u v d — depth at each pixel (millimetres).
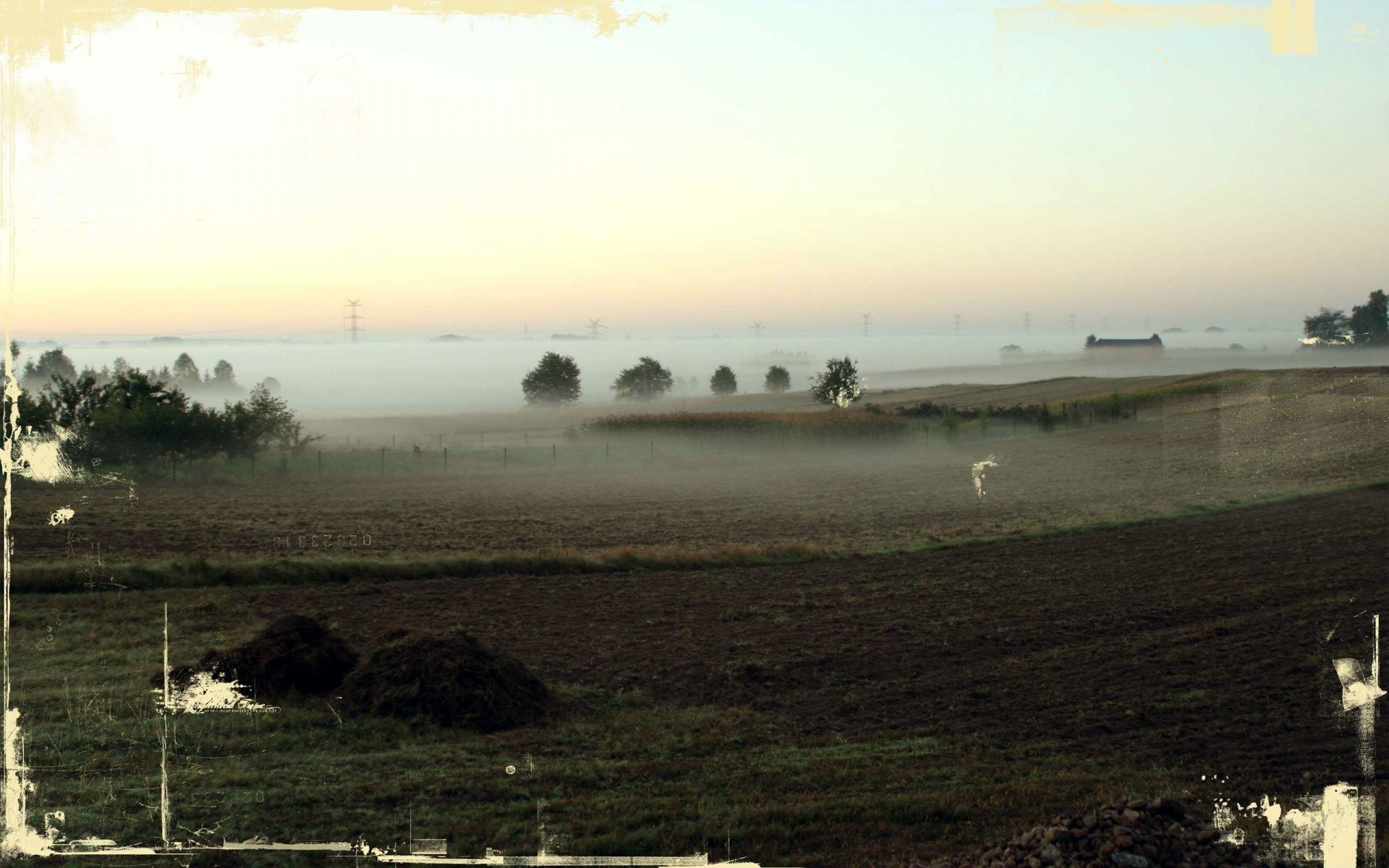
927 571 24484
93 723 12336
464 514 35281
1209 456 50938
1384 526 30344
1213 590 21969
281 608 19453
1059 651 17203
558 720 13453
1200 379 95750
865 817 9992
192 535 28391
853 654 17047
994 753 12305
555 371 127062
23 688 13867
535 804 10266
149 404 45531
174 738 11945
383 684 13539
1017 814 10094
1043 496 40500
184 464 46219
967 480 47000
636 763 11734
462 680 13516
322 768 11141
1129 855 7707
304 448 54375
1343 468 44031
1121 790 10719
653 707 14312
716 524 33719
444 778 10930
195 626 17875
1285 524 31203
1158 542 28578
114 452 44062
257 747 11789
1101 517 33594
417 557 24156
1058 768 11727
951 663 16516
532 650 17172
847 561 25906
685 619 19438
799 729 13336
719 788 10906
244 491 40500
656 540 29844
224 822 9477
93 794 10047
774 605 20641
